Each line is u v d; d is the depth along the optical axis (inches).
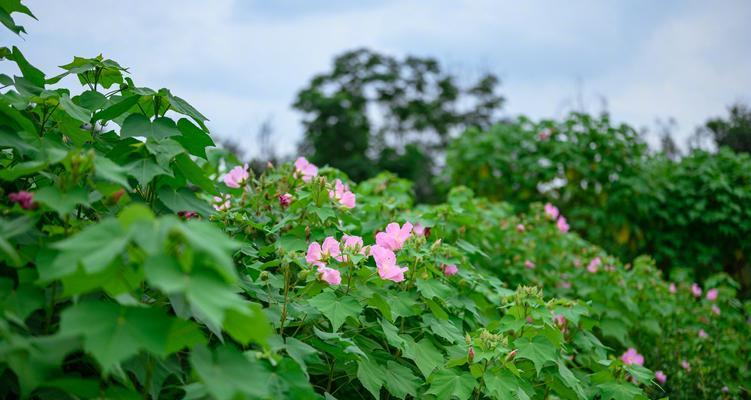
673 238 298.8
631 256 309.9
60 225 84.9
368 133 1156.5
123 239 56.3
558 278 205.5
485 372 107.7
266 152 635.5
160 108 99.0
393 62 1378.0
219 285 56.7
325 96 1104.8
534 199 328.5
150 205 94.0
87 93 97.7
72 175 70.6
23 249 75.0
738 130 502.0
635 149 304.7
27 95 90.9
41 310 81.7
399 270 107.6
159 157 87.4
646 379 126.3
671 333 212.5
